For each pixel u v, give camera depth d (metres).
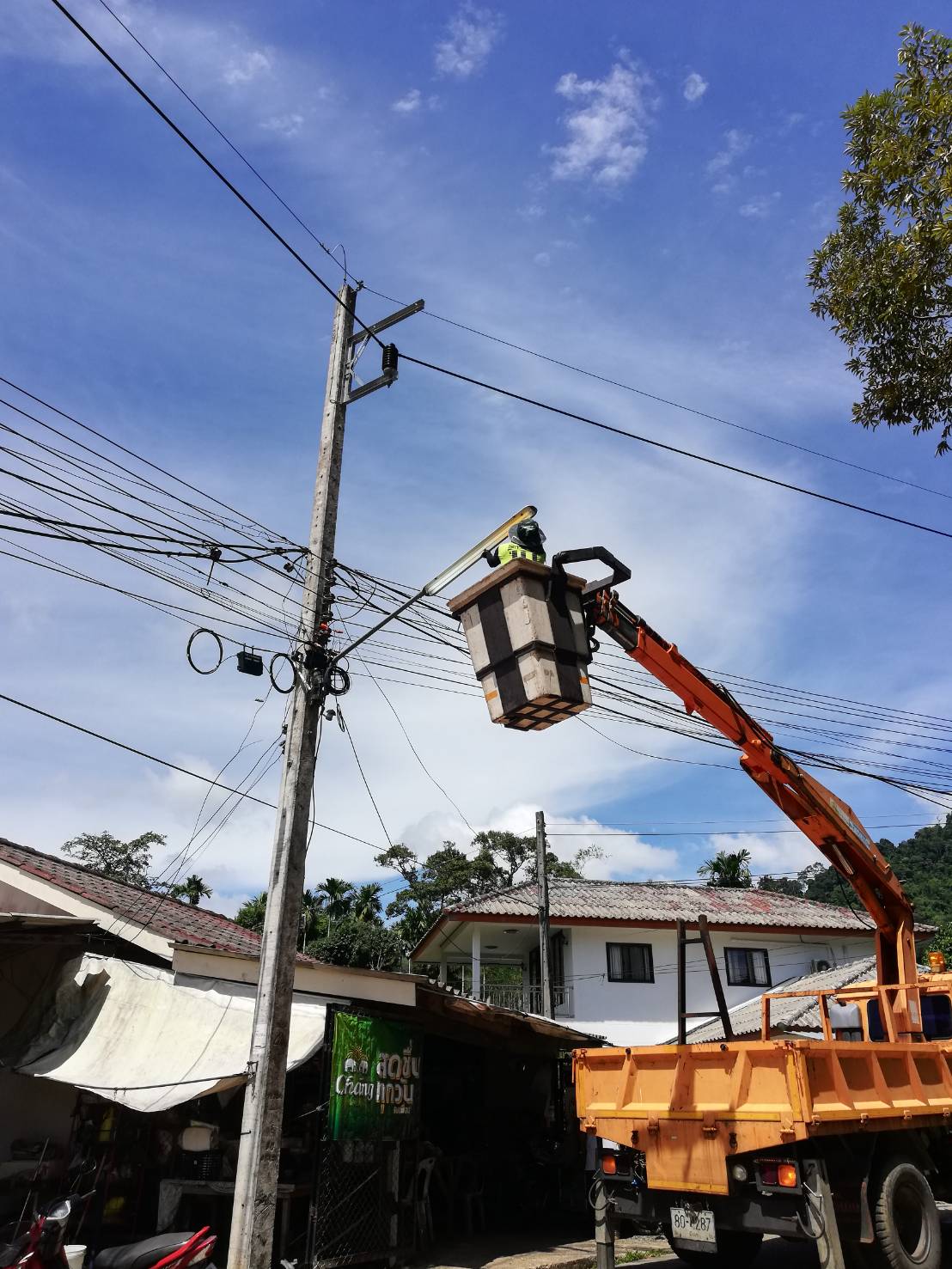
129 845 34.03
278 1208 9.15
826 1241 6.75
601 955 23.44
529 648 6.00
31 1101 10.32
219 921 15.66
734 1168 7.32
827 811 10.13
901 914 10.57
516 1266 9.63
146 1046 9.07
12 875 10.54
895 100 9.25
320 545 9.43
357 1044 9.30
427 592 7.52
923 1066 8.46
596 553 6.56
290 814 8.42
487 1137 14.65
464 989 29.62
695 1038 21.61
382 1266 9.24
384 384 9.91
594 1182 8.38
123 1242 8.84
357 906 39.59
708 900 26.95
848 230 9.84
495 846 43.50
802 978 23.08
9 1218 9.24
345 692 9.05
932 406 9.80
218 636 8.63
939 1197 8.44
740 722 9.63
